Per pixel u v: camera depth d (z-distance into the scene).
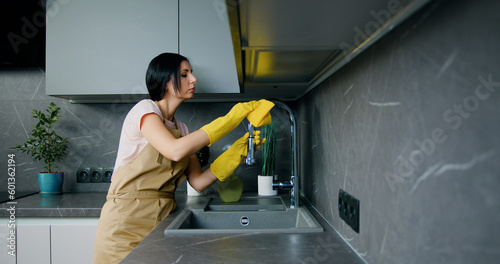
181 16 1.68
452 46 0.42
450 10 0.42
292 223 1.45
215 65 1.67
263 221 1.47
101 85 1.68
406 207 0.55
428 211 0.48
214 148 2.11
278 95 1.96
